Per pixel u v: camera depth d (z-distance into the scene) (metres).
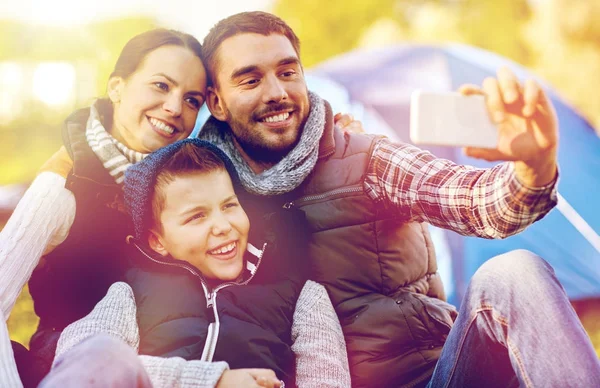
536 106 1.17
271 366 1.44
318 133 1.70
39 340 1.67
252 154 1.79
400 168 1.64
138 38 1.79
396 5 13.38
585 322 3.37
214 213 1.54
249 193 1.71
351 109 4.50
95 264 1.68
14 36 11.58
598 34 10.24
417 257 1.73
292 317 1.59
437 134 1.20
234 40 1.74
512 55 11.27
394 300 1.66
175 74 1.75
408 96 4.45
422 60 4.72
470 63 4.62
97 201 1.68
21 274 1.54
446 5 12.73
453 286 3.37
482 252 3.47
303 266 1.65
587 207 3.77
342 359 1.55
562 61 10.39
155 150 1.70
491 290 1.35
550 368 1.24
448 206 1.49
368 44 12.79
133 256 1.63
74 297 1.70
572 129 4.14
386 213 1.70
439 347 1.66
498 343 1.37
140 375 1.12
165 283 1.51
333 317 1.61
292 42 1.79
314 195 1.71
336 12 13.57
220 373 1.28
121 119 1.79
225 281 1.56
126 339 1.43
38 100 11.68
